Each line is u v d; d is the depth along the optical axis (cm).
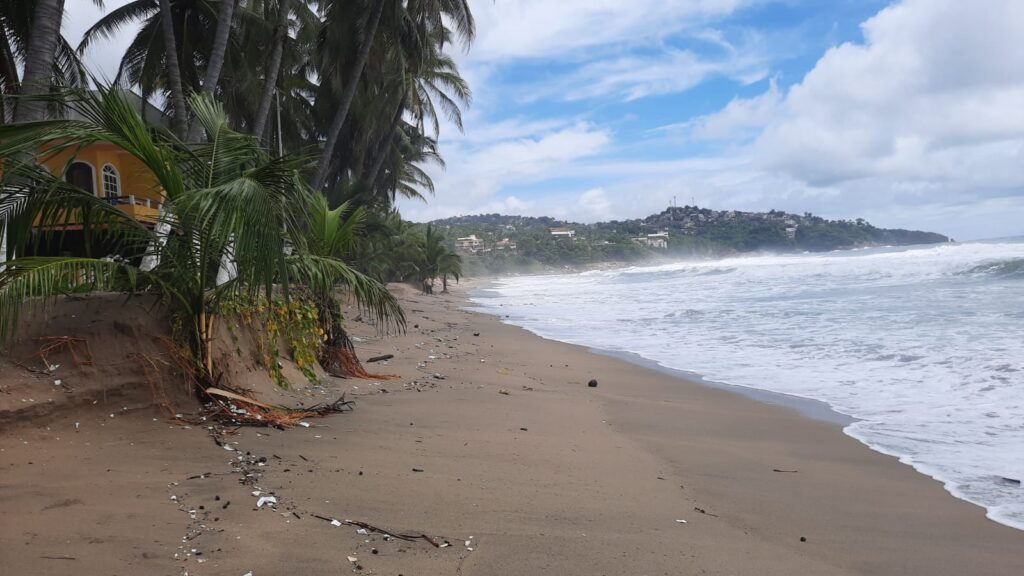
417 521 379
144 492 381
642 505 446
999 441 626
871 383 920
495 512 406
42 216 514
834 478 535
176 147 572
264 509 372
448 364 1133
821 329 1498
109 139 505
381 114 2939
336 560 318
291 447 504
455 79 3675
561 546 360
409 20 2133
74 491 371
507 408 761
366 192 2927
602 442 633
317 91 2986
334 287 852
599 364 1227
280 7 1502
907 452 605
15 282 446
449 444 568
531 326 2052
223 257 617
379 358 1094
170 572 290
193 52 1759
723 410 814
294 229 620
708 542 385
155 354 535
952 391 839
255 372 662
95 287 522
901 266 3269
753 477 537
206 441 492
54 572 281
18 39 1370
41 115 856
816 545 393
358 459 491
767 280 3588
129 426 489
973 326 1353
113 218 537
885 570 359
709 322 1841
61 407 457
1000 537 408
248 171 538
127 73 1797
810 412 786
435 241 4903
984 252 3934
